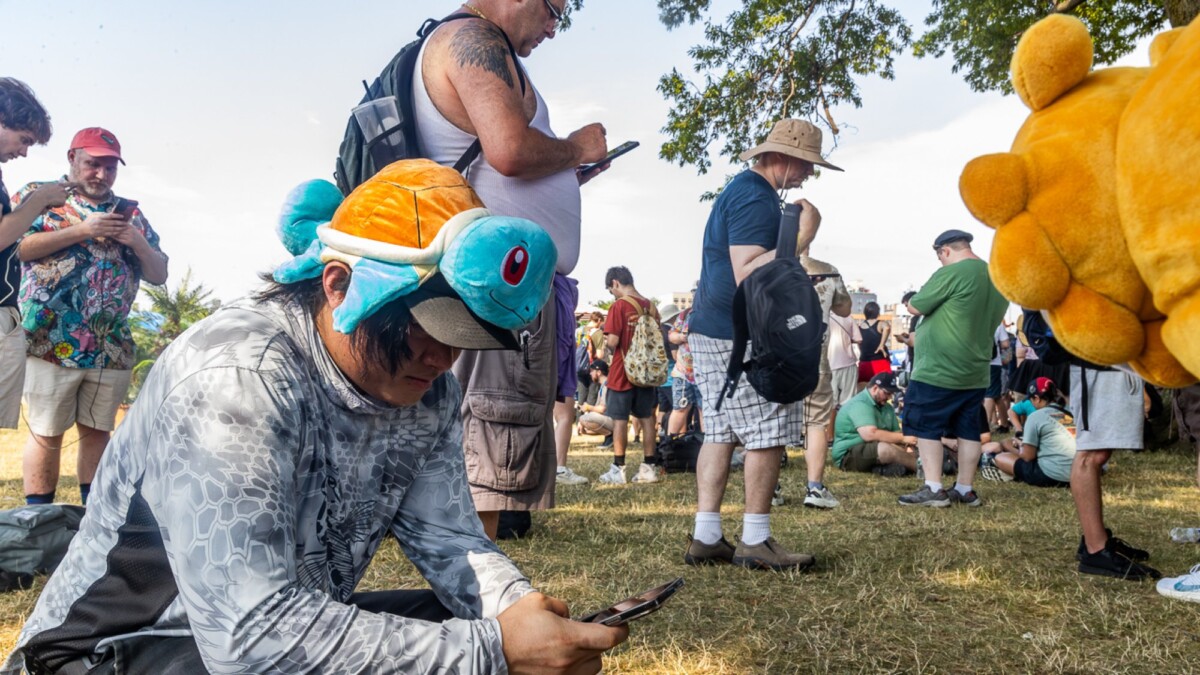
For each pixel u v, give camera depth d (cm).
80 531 146
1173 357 106
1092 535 381
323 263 134
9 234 368
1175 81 94
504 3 278
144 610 138
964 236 580
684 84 1480
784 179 396
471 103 261
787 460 834
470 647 131
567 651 136
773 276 343
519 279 124
